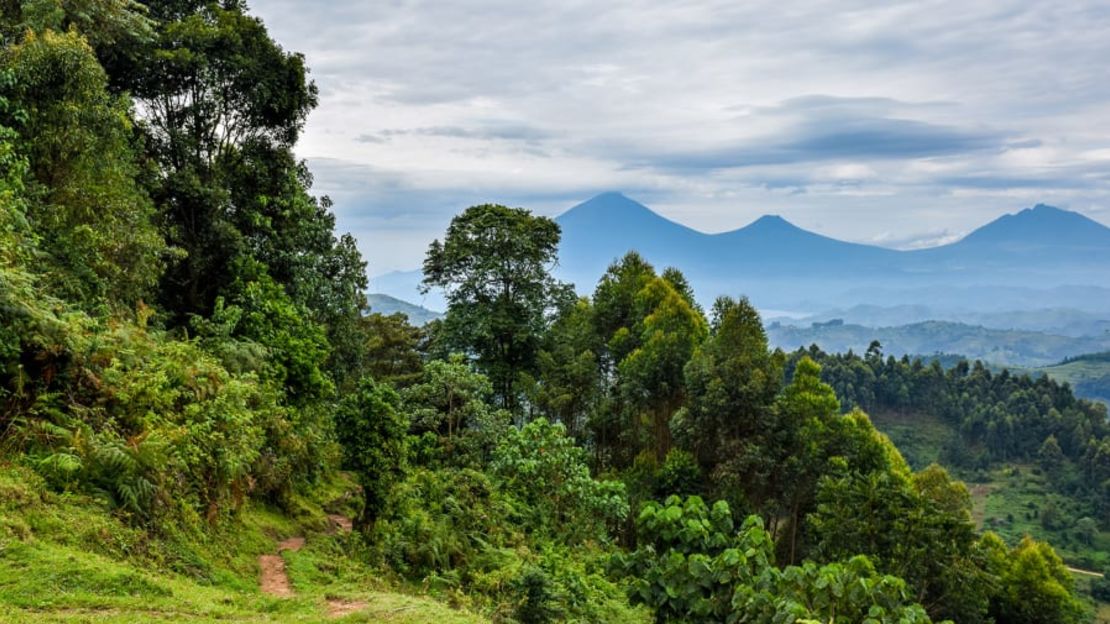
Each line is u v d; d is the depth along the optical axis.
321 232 25.09
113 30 18.62
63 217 14.04
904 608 9.77
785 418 28.98
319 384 19.27
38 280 11.62
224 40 21.72
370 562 13.95
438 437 24.75
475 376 26.38
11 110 13.80
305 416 18.97
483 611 11.77
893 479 26.94
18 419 9.16
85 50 14.92
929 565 24.39
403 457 15.90
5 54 14.32
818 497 26.89
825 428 28.75
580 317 42.03
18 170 12.70
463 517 17.92
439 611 8.38
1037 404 124.88
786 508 30.45
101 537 8.07
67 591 6.52
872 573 10.88
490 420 26.02
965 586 24.67
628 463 37.44
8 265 10.64
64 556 7.09
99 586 6.86
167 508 9.95
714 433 29.28
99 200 14.95
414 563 14.38
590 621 13.62
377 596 8.86
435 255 37.59
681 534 11.84
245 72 22.30
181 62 20.81
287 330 19.22
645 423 36.41
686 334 33.22
